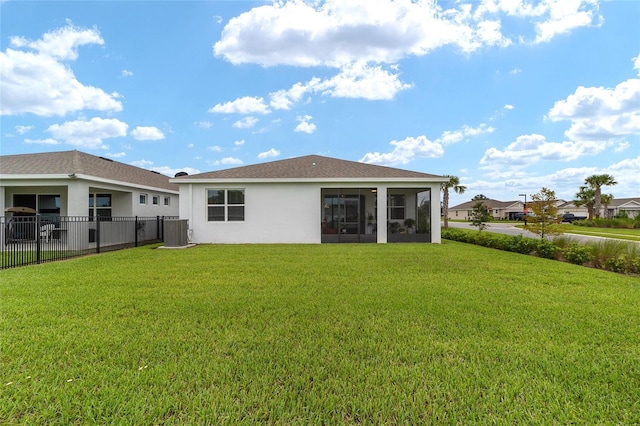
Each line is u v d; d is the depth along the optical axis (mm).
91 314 4262
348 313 4340
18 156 15078
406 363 2959
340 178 14383
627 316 4312
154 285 5949
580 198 48688
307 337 3521
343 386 2559
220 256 9914
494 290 5664
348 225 15516
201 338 3479
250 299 5000
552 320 4129
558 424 2148
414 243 14297
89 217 12555
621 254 8727
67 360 2959
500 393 2498
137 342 3355
